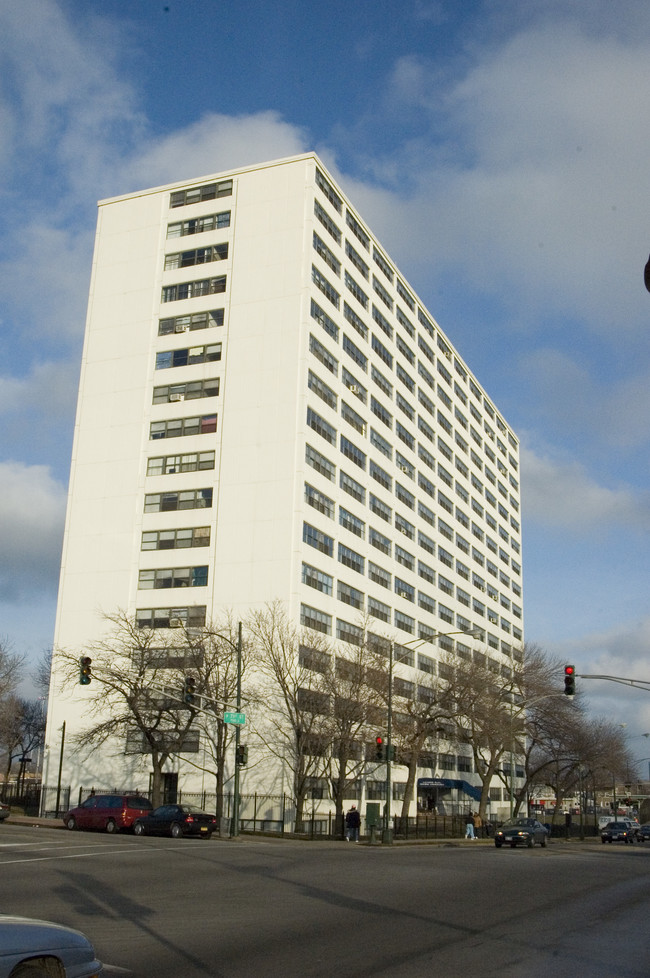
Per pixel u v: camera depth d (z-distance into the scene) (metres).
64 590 61.47
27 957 6.63
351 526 65.56
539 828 45.75
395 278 79.44
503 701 63.41
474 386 102.25
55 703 59.59
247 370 60.97
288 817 52.25
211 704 46.94
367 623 59.78
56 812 54.84
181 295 64.81
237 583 57.00
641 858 36.81
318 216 64.44
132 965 10.12
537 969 10.39
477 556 97.56
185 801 54.38
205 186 66.56
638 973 10.27
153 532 60.38
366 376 70.56
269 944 11.71
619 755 92.25
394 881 20.78
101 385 64.94
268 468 58.50
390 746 44.25
